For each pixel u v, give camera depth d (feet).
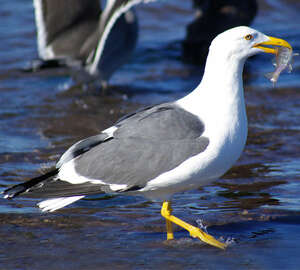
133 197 36.96
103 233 31.35
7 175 40.14
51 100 59.36
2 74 67.46
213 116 29.94
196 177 29.60
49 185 29.86
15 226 32.17
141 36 81.61
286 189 37.40
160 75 68.28
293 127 50.49
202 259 27.99
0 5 89.15
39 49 62.64
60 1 61.36
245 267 27.02
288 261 27.58
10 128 50.85
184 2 91.91
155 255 28.50
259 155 43.83
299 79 64.54
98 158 30.17
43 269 26.99
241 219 33.09
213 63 30.60
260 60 72.74
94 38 60.54
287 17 88.12
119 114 54.95
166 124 29.89
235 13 76.95
